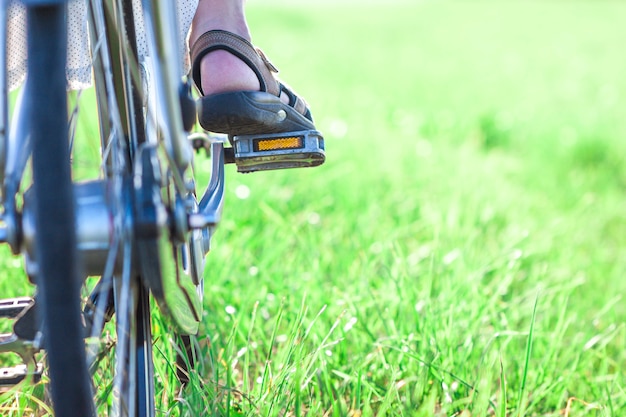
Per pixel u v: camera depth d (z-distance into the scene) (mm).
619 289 3629
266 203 3930
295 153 1972
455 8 36156
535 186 6031
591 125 9000
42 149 1175
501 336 2535
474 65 16375
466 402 2113
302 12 30188
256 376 2248
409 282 2670
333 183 4531
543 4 37938
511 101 11250
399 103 9625
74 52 1800
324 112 7430
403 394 2213
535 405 2277
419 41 22031
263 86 1957
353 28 25578
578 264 3863
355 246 3379
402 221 4059
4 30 1304
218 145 2090
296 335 2102
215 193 1925
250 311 2701
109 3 1456
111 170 1472
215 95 1875
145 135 1507
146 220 1262
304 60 14180
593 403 2197
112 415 1474
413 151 5934
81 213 1270
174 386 1996
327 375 2082
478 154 7102
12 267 2707
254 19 25312
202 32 1962
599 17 31906
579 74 15617
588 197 5500
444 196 4711
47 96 1182
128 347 1414
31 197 1251
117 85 1501
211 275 2789
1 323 2381
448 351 2303
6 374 1544
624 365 2789
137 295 1444
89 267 1316
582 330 2938
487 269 2924
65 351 1172
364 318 2547
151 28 1272
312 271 2951
